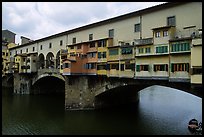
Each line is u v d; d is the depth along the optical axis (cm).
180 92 6831
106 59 3753
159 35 2969
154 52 3009
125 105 4675
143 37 3369
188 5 2866
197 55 2483
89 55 4091
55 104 4872
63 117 3638
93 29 4275
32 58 6147
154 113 3922
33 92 6450
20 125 3228
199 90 2620
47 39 5744
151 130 2966
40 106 4609
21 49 7144
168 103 4900
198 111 4038
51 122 3362
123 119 3512
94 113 3884
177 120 3425
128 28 3603
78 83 4141
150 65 3070
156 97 5800
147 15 3341
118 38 3756
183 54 2697
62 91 7050
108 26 3962
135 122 3344
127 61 3397
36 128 3084
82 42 4184
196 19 2778
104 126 3152
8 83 8194
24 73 6384
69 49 4528
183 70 2695
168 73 2848
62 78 4966
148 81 3216
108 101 4391
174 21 2995
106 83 3856
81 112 3962
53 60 5656
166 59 2881
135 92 4806
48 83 6650
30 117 3672
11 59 7625
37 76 6034
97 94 4028
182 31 2895
